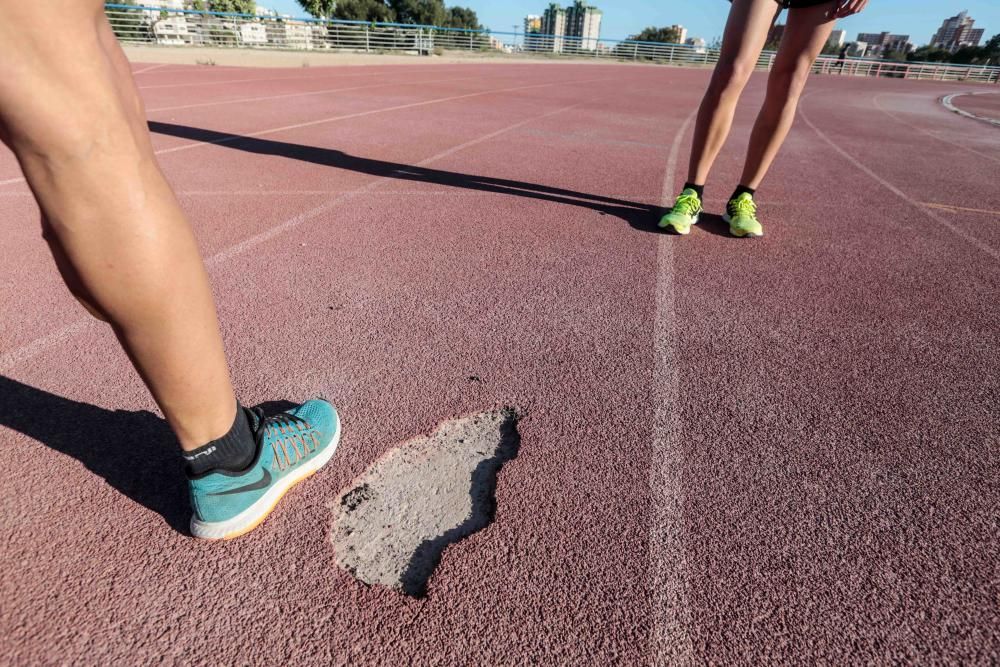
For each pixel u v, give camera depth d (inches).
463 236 118.7
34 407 63.2
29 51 26.6
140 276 33.4
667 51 1275.8
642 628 42.6
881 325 88.7
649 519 51.8
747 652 41.2
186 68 513.0
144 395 66.4
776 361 77.7
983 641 42.3
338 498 53.9
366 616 42.8
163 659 39.5
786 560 48.3
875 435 63.6
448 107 322.7
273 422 52.5
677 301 94.1
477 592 44.8
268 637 41.1
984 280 107.2
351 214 129.6
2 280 92.7
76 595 43.4
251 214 127.3
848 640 42.1
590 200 149.2
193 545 48.0
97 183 30.3
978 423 66.2
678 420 65.1
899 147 262.7
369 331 81.6
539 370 73.9
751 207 125.8
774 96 112.5
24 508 50.6
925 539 50.7
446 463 59.4
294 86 399.5
